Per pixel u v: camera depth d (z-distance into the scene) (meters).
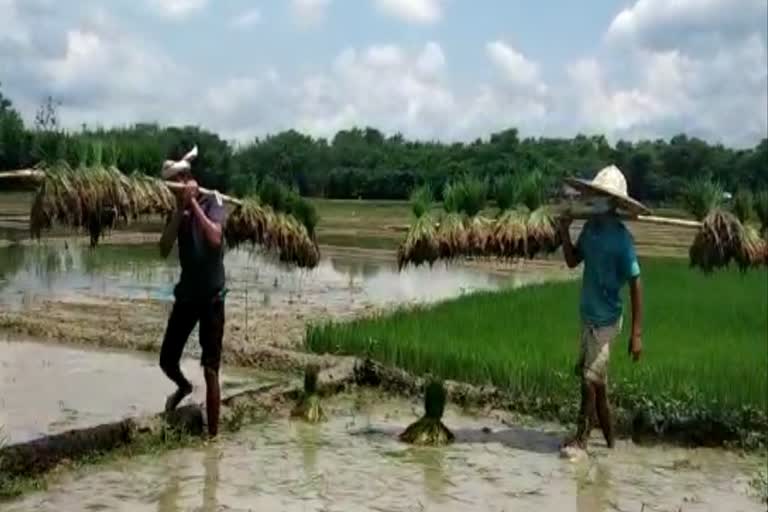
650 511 6.51
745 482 7.33
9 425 7.38
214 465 7.06
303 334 12.88
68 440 6.90
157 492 6.37
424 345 10.80
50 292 17.69
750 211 9.15
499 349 10.71
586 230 8.04
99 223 7.49
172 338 7.80
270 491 6.50
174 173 7.54
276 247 8.94
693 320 13.48
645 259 28.77
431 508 6.31
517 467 7.45
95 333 11.92
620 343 11.48
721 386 9.09
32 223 7.21
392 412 9.18
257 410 8.67
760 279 18.95
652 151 41.25
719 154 39.53
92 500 6.14
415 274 25.38
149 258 26.03
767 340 11.96
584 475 7.32
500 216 9.02
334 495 6.48
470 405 9.52
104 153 7.52
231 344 10.94
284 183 9.15
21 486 6.27
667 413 8.64
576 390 9.23
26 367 10.03
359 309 16.80
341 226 45.16
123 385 9.20
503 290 16.64
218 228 7.63
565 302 14.81
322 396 9.70
